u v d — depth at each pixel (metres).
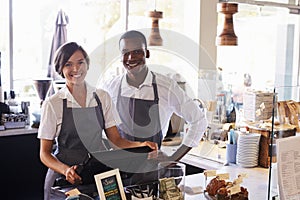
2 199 3.36
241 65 4.32
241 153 2.41
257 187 2.02
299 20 4.85
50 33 4.01
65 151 1.90
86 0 4.09
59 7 4.01
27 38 3.91
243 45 4.33
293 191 1.48
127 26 4.22
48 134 2.06
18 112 3.57
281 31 4.73
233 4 2.98
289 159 1.49
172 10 4.05
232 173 2.27
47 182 1.82
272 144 1.52
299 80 4.79
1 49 3.80
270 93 2.47
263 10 4.51
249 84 3.93
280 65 4.77
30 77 3.96
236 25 4.29
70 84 2.00
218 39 3.03
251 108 2.53
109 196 1.43
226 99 2.62
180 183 1.65
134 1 4.20
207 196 1.76
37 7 3.92
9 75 3.85
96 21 4.14
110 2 4.16
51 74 3.98
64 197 1.50
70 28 4.05
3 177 3.35
